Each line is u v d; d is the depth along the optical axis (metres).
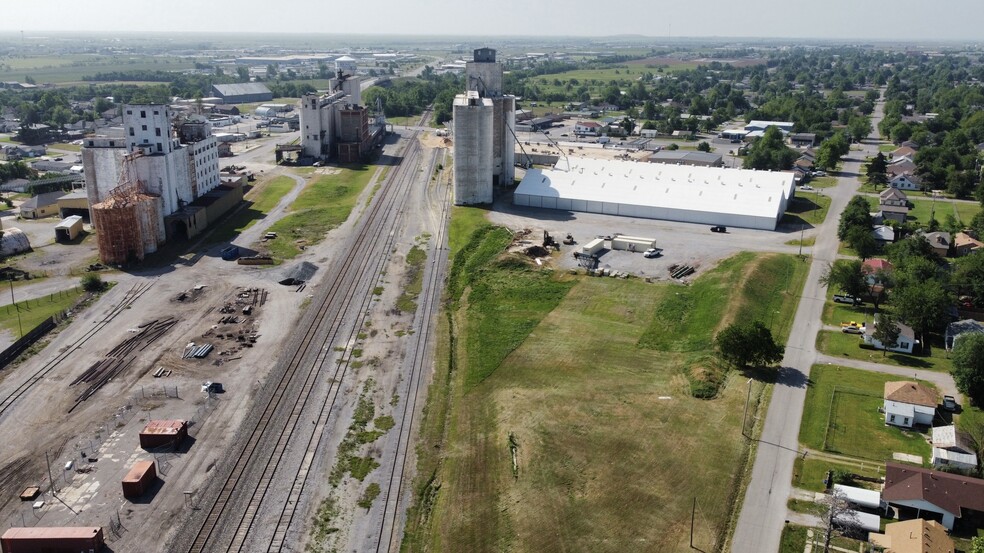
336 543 68.75
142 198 143.88
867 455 80.06
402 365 103.44
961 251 150.50
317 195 195.62
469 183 182.75
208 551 67.38
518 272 136.38
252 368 101.50
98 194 156.25
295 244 154.62
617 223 168.62
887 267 130.50
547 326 113.81
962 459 77.50
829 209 185.38
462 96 193.38
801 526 68.62
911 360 103.44
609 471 76.50
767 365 100.75
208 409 90.94
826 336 111.12
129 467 79.38
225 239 156.62
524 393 93.31
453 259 146.62
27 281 131.62
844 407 89.88
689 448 80.38
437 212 178.88
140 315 118.25
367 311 121.75
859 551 65.12
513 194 191.88
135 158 148.25
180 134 172.50
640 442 81.50
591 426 84.94
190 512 72.50
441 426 88.50
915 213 189.00
